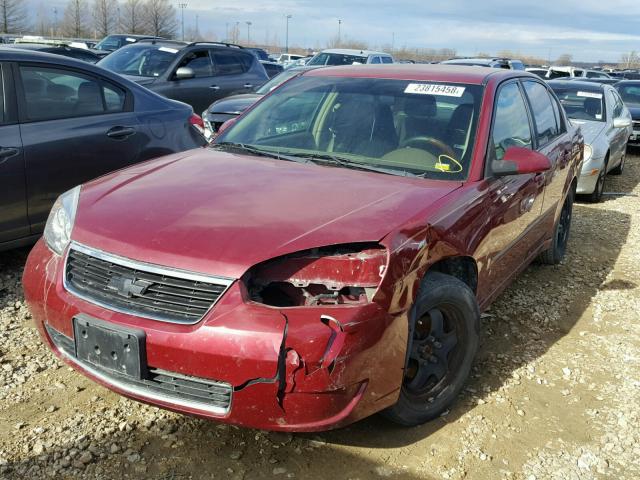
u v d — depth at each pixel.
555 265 5.71
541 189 4.39
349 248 2.57
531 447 2.98
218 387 2.46
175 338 2.42
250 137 4.00
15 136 4.50
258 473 2.67
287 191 3.00
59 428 2.88
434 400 3.08
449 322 3.13
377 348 2.51
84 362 2.71
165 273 2.51
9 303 4.21
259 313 2.39
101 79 5.20
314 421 2.45
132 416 3.01
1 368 3.38
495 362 3.78
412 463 2.79
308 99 4.11
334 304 2.48
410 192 3.08
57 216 3.07
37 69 4.75
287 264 2.51
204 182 3.13
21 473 2.59
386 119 3.76
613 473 2.84
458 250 3.05
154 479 2.61
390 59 16.20
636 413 3.31
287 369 2.36
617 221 7.64
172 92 9.70
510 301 4.77
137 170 3.44
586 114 9.70
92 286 2.67
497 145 3.70
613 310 4.73
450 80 3.94
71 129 4.85
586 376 3.68
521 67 16.17
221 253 2.49
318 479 2.66
